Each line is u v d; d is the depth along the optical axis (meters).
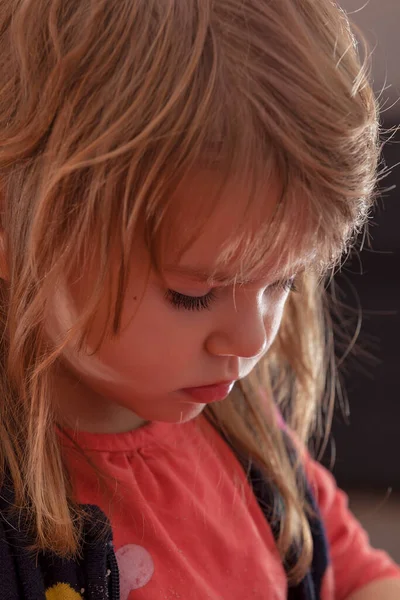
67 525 0.74
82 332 0.71
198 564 0.82
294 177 0.68
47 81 0.69
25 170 0.71
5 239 0.73
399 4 1.36
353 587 0.96
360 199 0.72
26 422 0.75
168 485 0.83
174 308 0.71
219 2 0.69
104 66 0.68
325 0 0.75
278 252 0.70
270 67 0.69
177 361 0.72
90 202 0.68
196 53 0.68
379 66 1.34
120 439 0.82
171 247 0.68
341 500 1.00
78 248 0.69
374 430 1.49
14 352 0.74
